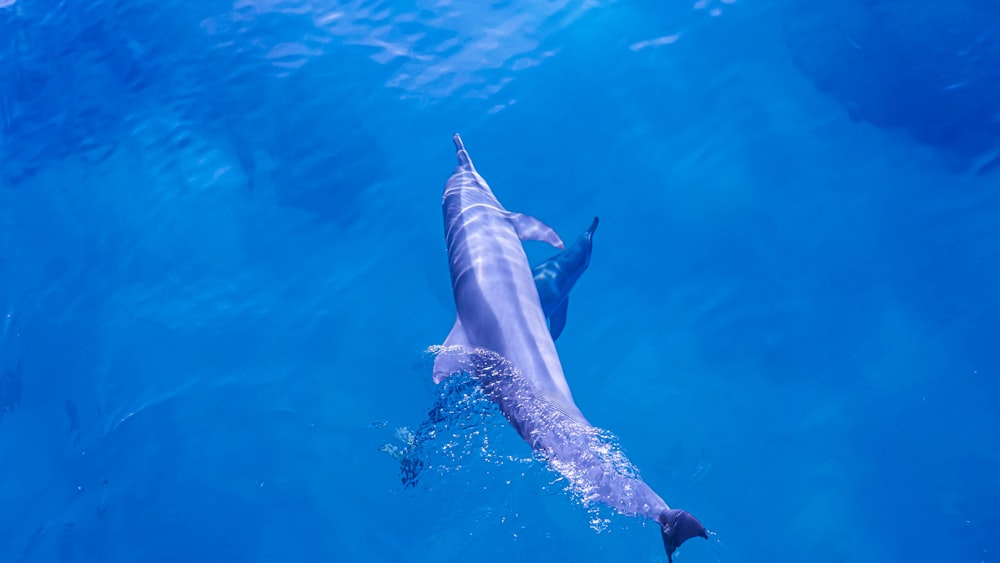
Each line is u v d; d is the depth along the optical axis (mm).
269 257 9195
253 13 11648
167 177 10094
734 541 6938
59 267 9633
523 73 10305
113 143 10617
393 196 9438
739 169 9188
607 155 9461
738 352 8039
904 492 7027
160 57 11414
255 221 9516
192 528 7398
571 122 9773
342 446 7633
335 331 8492
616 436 7609
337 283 8867
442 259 8883
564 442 6012
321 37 11156
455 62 10547
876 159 9023
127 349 8727
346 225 9320
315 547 7102
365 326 8492
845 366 7797
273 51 11086
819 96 9648
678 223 8914
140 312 8992
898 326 7922
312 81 10602
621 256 8766
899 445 7277
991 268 8055
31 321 9250
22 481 8117
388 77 10492
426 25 11047
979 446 7156
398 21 11164
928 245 8336
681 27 10539
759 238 8688
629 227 8938
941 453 7180
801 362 7887
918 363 7680
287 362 8320
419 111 10078
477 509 6777
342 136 10031
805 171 9055
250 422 7949
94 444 8156
